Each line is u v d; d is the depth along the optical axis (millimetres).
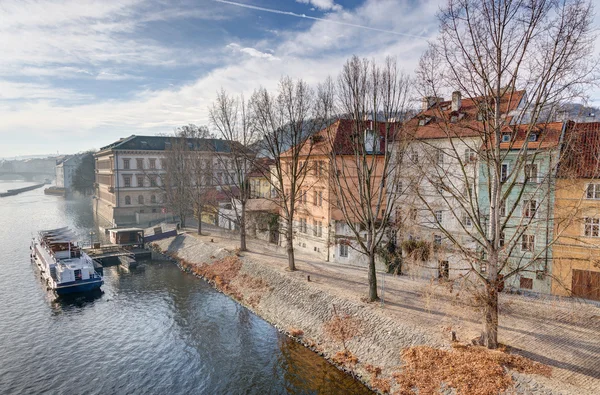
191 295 40188
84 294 40875
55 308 37000
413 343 24109
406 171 32156
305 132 38312
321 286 34188
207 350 28562
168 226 69625
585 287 29250
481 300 22344
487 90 20672
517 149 31250
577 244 29266
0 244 64375
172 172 72438
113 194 84812
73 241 53062
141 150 85250
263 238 56750
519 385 18781
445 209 35219
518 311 27547
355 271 38938
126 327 32688
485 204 33219
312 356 27047
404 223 33750
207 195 65562
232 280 42188
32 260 54438
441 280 29844
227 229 67000
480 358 20906
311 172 44719
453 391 19797
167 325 32969
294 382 24172
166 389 23906
